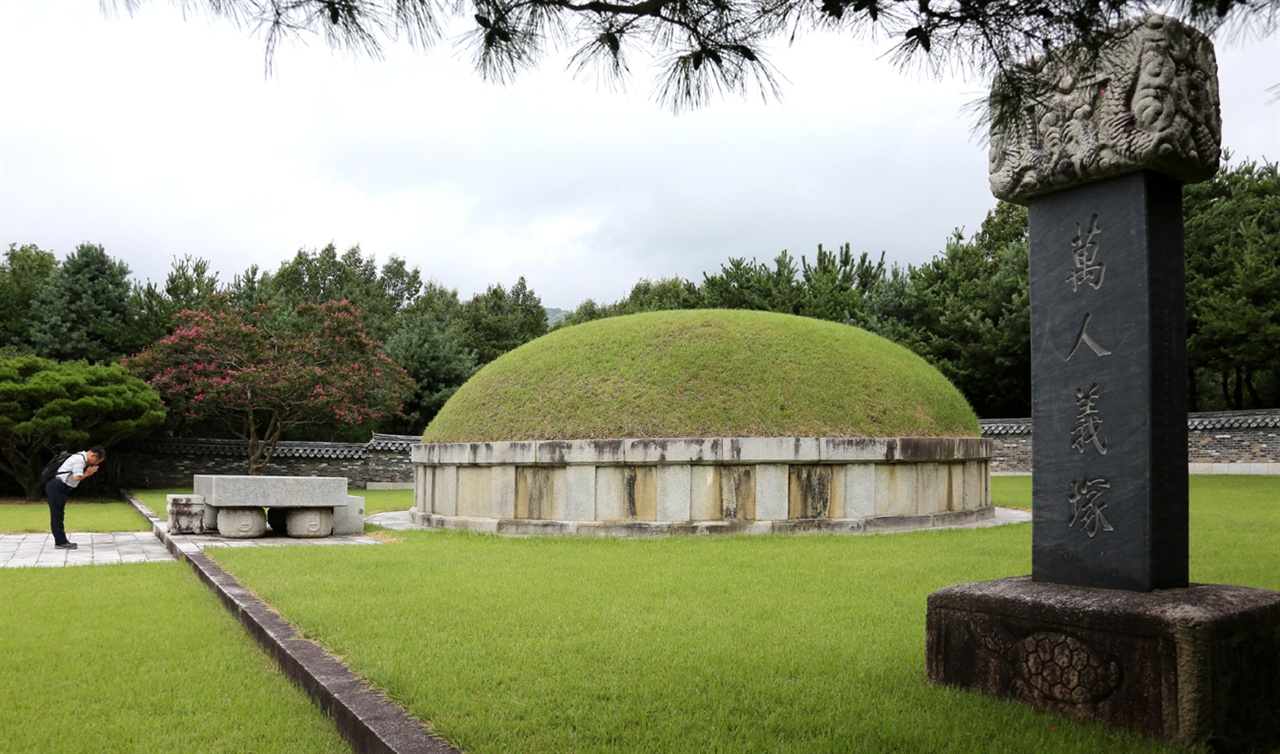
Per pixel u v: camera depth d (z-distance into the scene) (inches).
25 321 1114.1
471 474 541.3
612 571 339.0
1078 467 175.0
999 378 1201.4
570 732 149.9
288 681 194.4
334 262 1753.2
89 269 1135.0
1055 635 160.4
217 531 506.3
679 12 137.4
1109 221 172.7
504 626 233.8
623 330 592.7
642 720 157.4
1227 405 1197.7
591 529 470.9
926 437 536.7
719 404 509.4
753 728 153.7
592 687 176.4
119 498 962.7
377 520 616.4
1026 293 1105.4
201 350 990.4
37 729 157.8
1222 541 417.7
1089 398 173.8
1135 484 164.9
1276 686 154.4
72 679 191.0
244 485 473.1
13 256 1512.1
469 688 173.9
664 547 419.5
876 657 203.5
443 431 585.6
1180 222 174.2
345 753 151.7
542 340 640.4
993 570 339.3
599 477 483.2
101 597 288.4
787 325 604.7
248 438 1229.7
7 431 836.0
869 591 294.0
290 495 481.7
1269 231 965.8
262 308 1093.1
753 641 219.1
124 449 1056.2
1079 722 153.1
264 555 378.0
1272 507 603.8
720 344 554.9
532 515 501.7
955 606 178.7
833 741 146.0
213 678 193.0
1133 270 167.6
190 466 1089.4
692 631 229.9
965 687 175.8
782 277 1311.5
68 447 900.0
